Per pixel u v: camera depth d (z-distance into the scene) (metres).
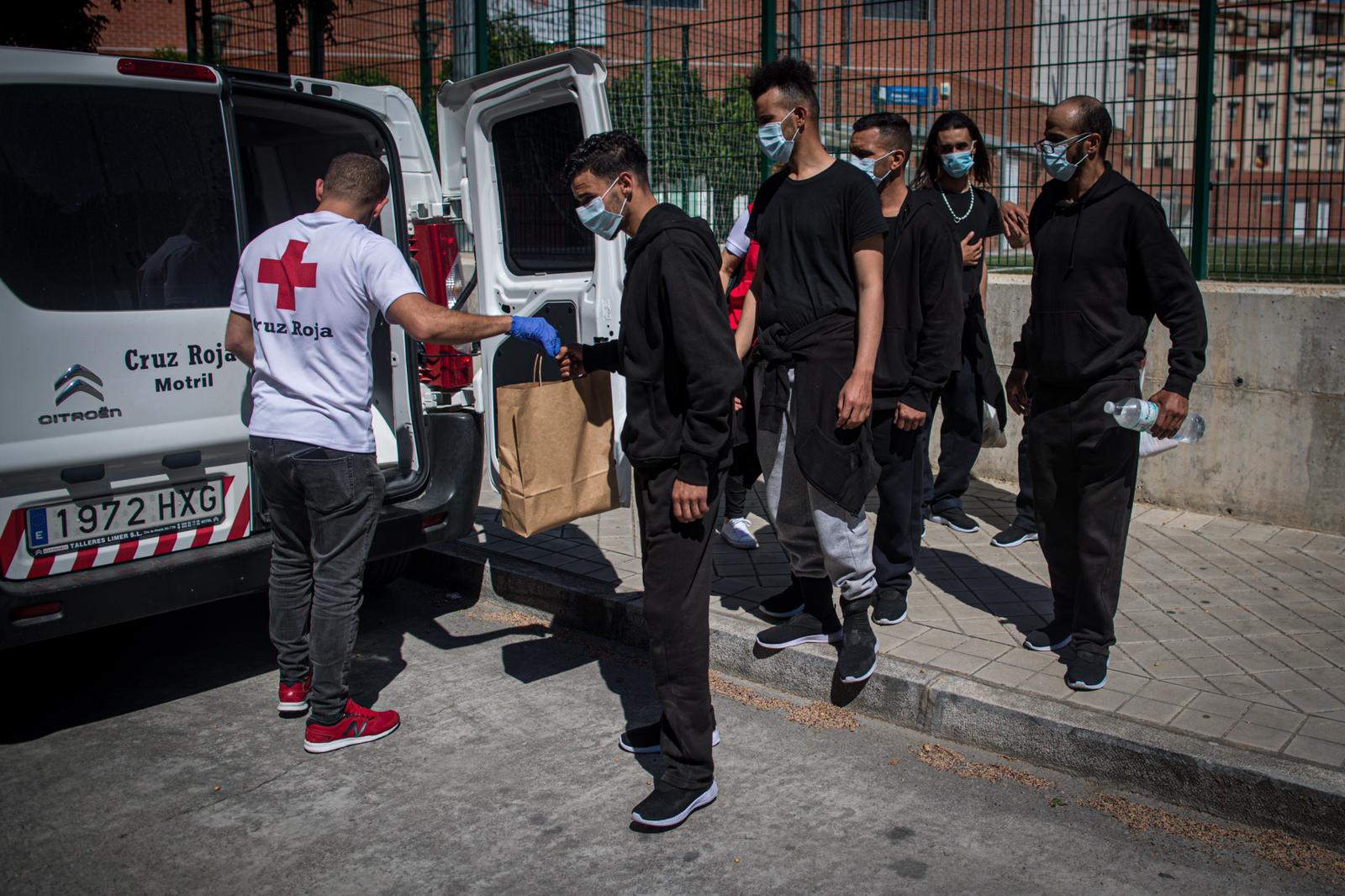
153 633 4.84
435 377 4.62
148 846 3.11
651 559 3.17
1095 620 3.69
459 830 3.18
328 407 3.55
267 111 4.38
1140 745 3.27
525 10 8.17
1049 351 3.68
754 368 3.88
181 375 3.80
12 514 3.45
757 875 2.93
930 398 4.02
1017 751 3.52
